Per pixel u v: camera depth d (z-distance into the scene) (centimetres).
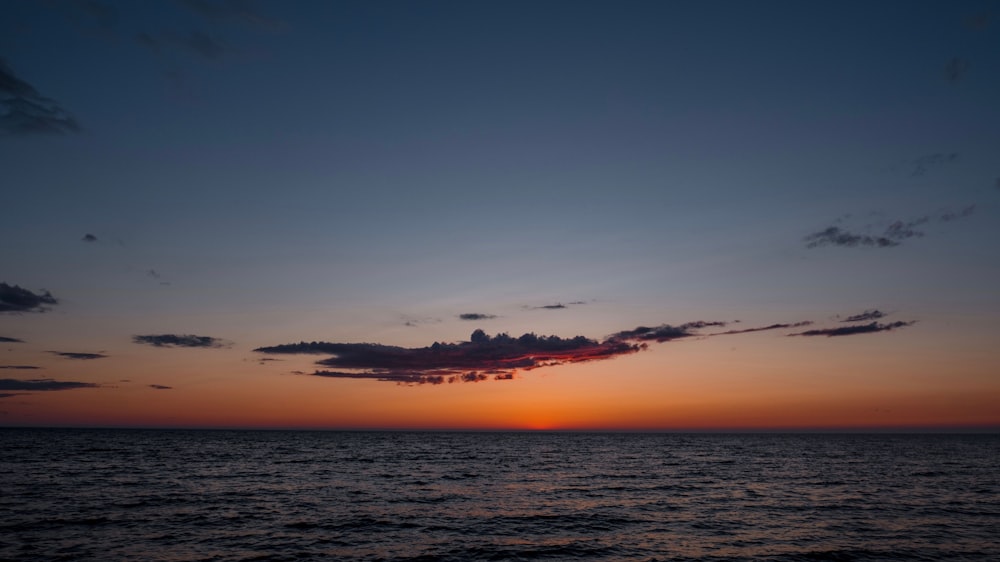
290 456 9300
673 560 2603
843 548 2816
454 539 2983
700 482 5709
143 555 2564
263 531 3091
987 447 16075
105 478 5403
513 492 4850
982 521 3484
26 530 2969
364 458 9150
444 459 9231
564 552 2744
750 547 2838
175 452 9881
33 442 13262
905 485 5406
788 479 5997
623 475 6475
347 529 3180
